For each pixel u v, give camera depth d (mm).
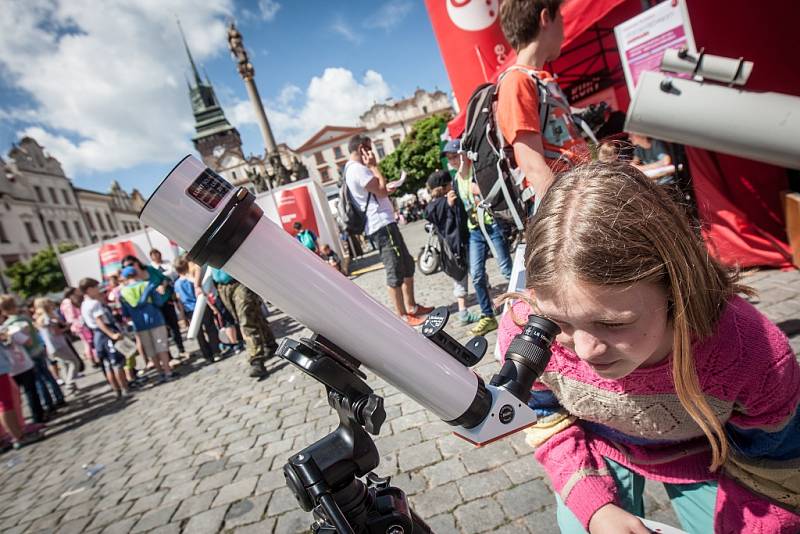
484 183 1991
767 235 3473
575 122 1853
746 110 2584
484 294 3713
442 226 4090
